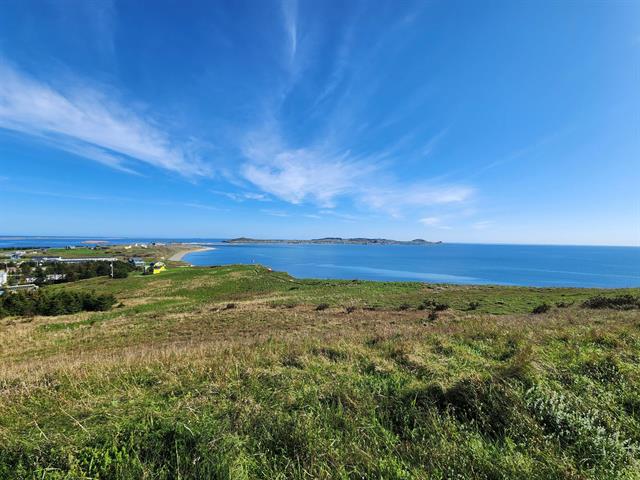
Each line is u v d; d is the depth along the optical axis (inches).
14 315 1131.9
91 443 113.2
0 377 232.2
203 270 2662.4
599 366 176.1
